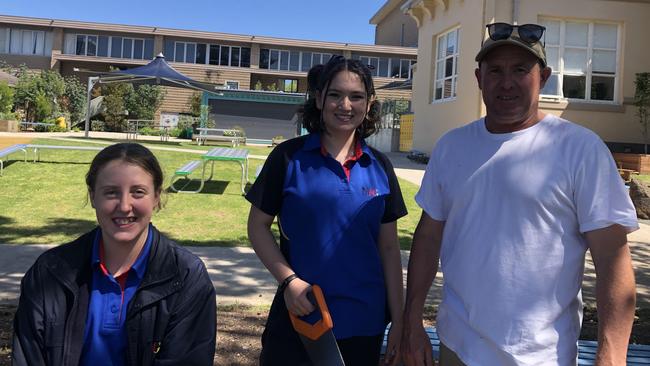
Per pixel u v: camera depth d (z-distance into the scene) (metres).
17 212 8.38
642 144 14.77
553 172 2.02
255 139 26.97
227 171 12.79
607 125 14.70
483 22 14.17
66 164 12.34
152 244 2.18
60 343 2.03
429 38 18.08
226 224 8.14
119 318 2.11
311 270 2.33
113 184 2.08
